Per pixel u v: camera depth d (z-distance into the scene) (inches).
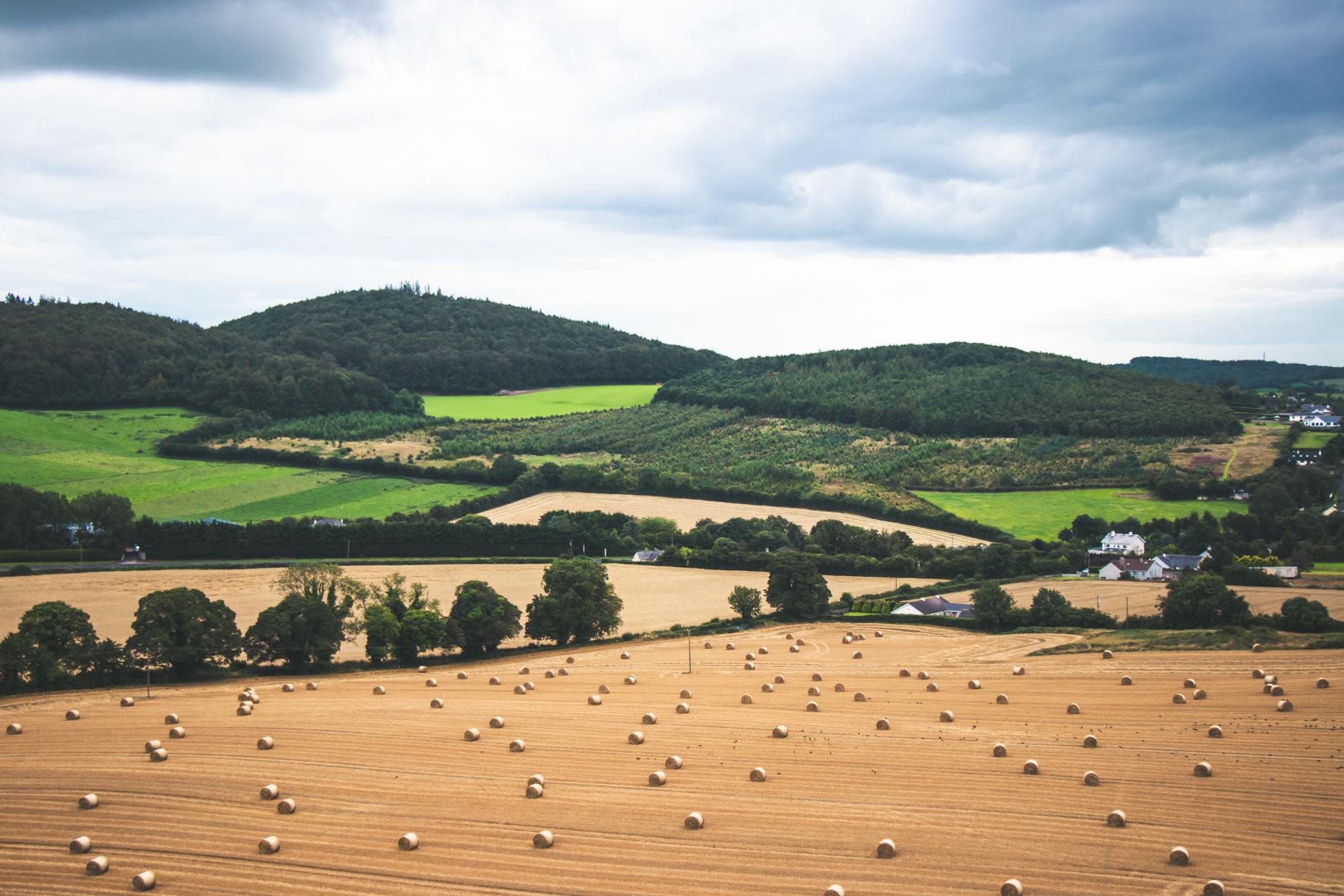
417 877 1913.1
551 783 2404.0
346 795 2349.9
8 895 1899.6
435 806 2260.1
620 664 4261.8
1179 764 2415.1
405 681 3954.2
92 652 3976.4
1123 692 3267.7
